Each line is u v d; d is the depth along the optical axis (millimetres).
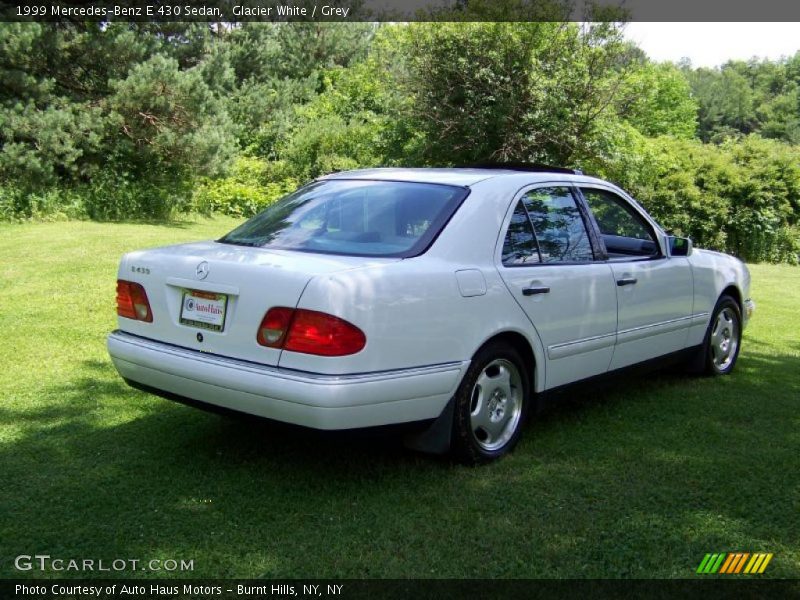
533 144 15281
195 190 19422
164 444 4340
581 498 3777
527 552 3219
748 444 4656
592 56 15211
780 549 3326
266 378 3459
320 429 3402
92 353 6117
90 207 16219
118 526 3359
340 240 4078
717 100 95625
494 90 15281
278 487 3807
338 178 4777
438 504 3658
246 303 3605
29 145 15438
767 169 18359
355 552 3186
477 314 3963
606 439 4680
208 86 19547
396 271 3666
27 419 4672
